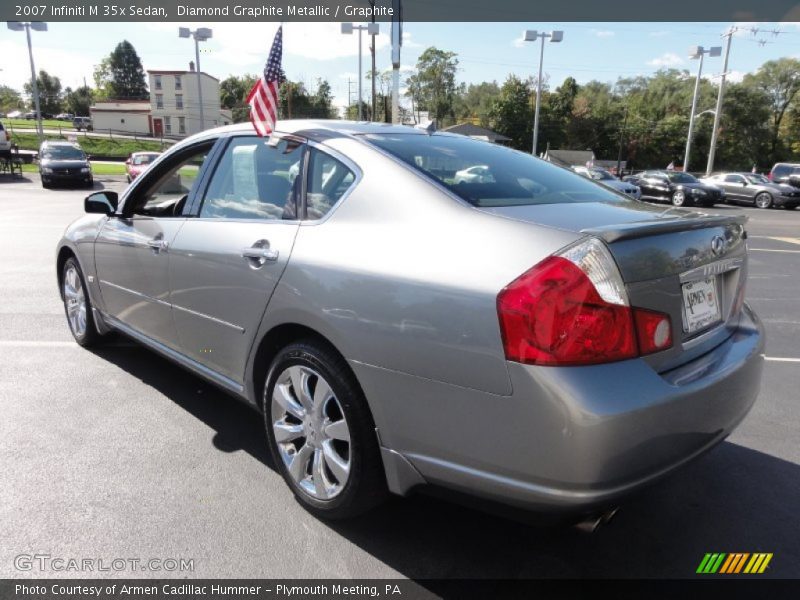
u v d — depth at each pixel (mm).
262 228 2785
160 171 3711
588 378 1819
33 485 2824
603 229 1936
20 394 3854
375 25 25062
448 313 1994
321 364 2428
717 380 2141
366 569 2350
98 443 3246
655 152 79312
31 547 2400
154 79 85188
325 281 2365
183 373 4277
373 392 2230
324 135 2807
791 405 4066
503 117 79500
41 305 5992
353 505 2439
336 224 2484
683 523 2686
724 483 3037
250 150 3090
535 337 1832
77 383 4051
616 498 1880
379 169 2500
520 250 1964
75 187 24656
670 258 2094
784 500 2893
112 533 2498
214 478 2936
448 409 2027
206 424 3504
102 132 83438
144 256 3514
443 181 2424
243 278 2768
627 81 97562
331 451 2490
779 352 5293
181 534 2508
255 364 2832
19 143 60406
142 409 3678
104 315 4242
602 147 81500
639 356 1941
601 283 1863
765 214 22688
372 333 2193
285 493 2822
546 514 1935
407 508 2762
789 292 7781
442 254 2098
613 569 2381
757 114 74812
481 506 2088
